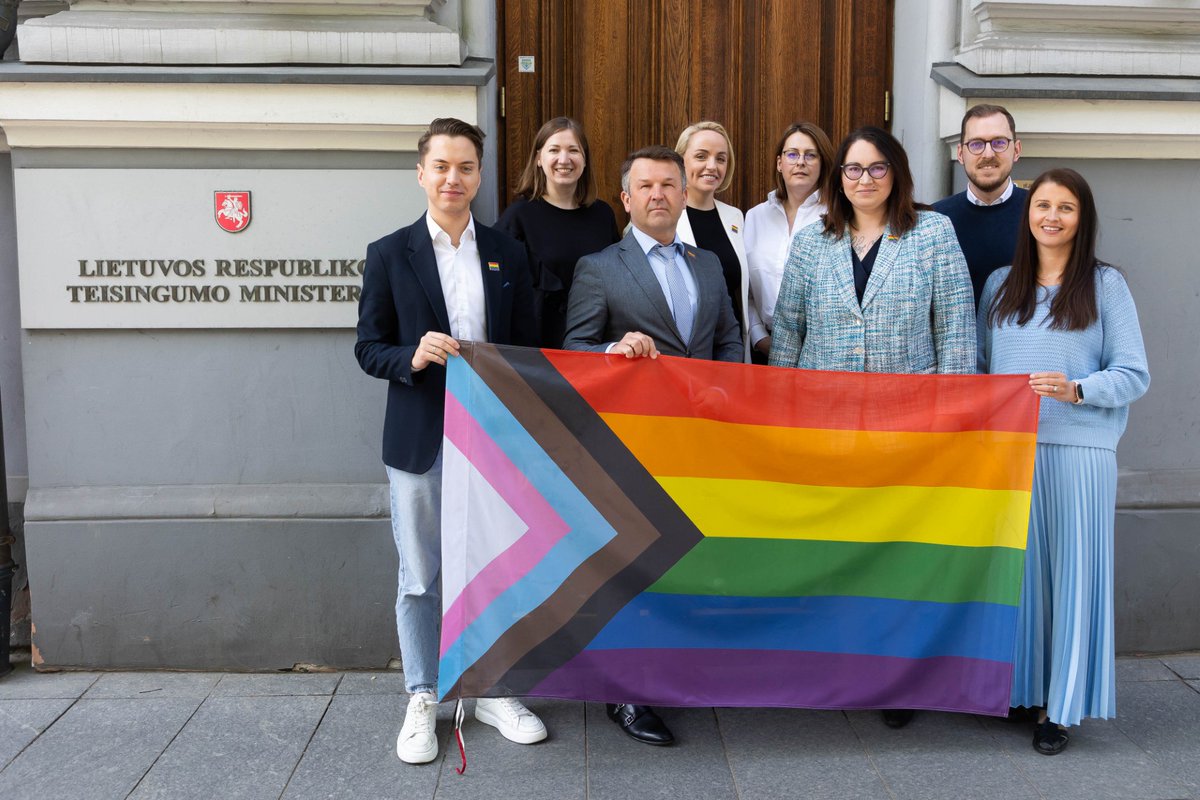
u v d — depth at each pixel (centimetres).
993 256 372
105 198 373
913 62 429
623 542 319
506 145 443
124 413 383
